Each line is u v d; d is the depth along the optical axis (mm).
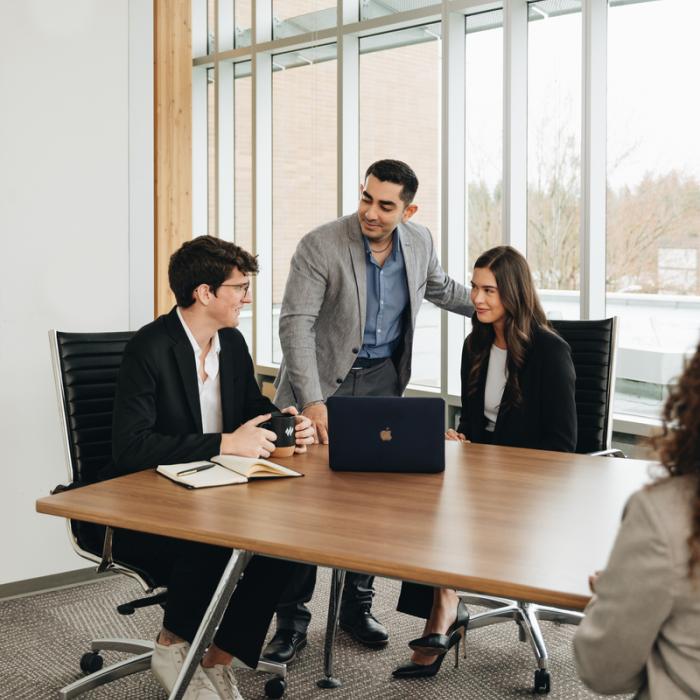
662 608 1203
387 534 1871
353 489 2275
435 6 5012
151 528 1974
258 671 3070
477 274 3137
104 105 4012
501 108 4941
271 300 6543
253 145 6344
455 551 1751
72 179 3924
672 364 4320
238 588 2402
